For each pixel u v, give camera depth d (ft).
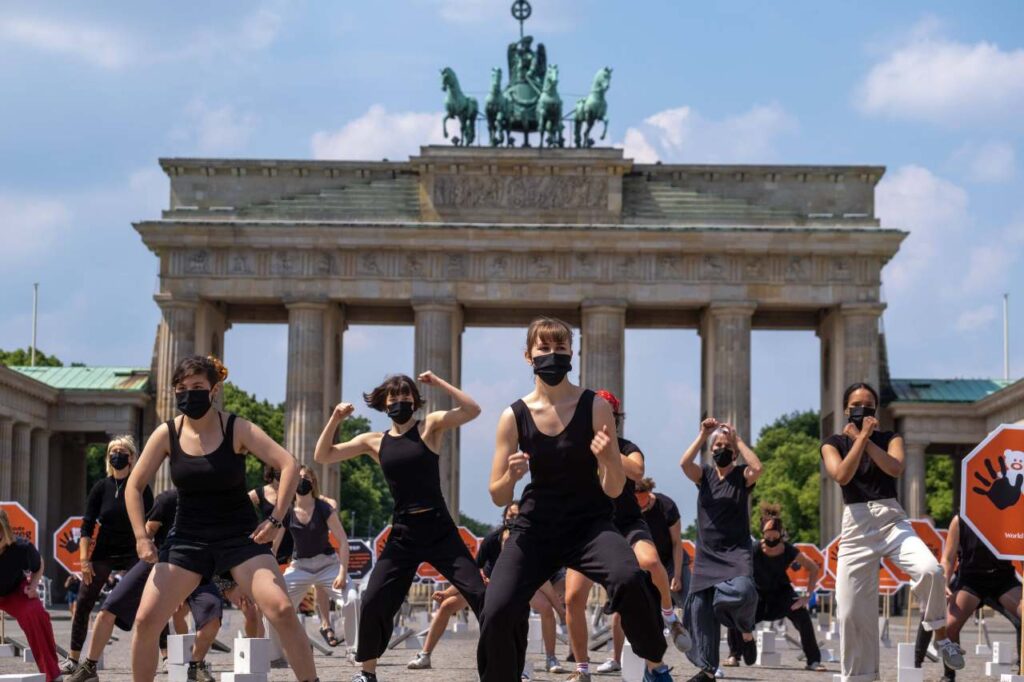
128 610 138.51
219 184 588.50
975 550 158.51
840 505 568.41
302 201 585.22
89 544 151.94
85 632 152.87
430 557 121.80
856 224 578.25
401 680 160.66
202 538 101.81
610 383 570.46
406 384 123.34
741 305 572.10
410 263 576.20
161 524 150.00
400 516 122.83
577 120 602.85
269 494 180.86
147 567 138.31
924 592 125.90
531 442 91.35
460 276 575.38
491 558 185.78
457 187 583.99
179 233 572.92
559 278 574.56
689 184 589.73
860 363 572.10
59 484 604.90
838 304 577.84
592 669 176.14
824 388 609.83
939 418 585.22
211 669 170.91
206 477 101.30
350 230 572.10
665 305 581.94
